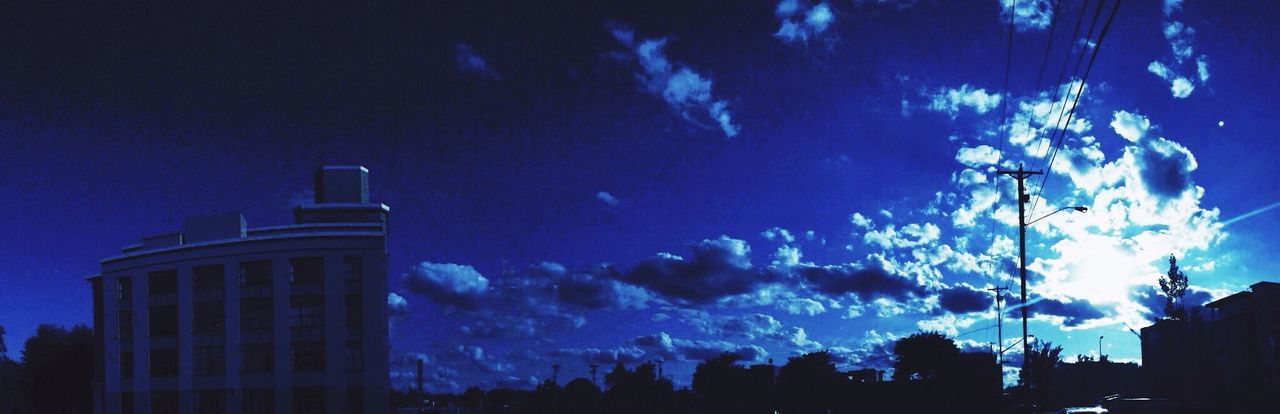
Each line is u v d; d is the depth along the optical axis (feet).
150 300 292.40
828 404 401.08
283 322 280.72
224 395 280.31
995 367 343.67
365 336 279.69
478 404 492.95
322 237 283.38
